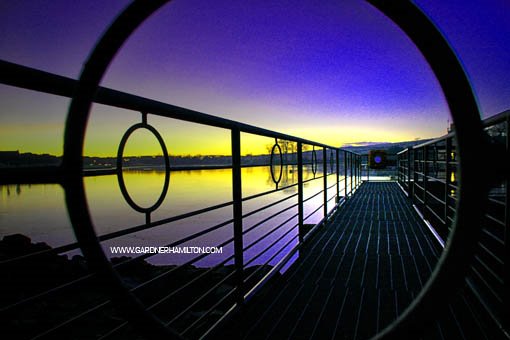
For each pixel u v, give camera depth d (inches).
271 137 92.4
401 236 152.5
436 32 16.9
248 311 78.0
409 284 93.9
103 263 21.1
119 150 41.0
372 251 128.3
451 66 16.8
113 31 19.1
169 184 49.0
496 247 97.2
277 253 100.2
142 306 23.1
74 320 39.1
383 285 93.4
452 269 17.4
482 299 71.1
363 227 174.2
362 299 84.3
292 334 67.8
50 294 34.5
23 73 28.9
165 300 52.9
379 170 553.0
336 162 236.7
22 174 28.0
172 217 51.4
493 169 17.2
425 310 17.8
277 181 100.2
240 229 75.3
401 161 395.5
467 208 17.1
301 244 130.6
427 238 148.1
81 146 20.0
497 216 104.6
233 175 72.9
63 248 33.4
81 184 20.1
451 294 17.4
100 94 36.7
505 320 60.6
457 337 63.7
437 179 129.1
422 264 111.4
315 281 97.1
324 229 170.6
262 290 89.3
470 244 17.1
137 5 18.6
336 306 80.4
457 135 17.2
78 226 20.1
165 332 23.6
